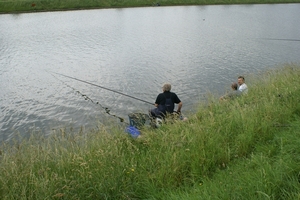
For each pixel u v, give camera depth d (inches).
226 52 960.3
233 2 2608.3
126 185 197.2
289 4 2536.9
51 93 611.2
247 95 386.3
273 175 174.6
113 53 968.3
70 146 249.6
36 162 219.5
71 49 1036.5
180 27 1494.8
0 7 1991.9
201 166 211.6
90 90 622.5
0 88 649.0
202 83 653.3
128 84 656.4
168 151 226.7
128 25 1562.5
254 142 242.7
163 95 375.2
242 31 1364.4
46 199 179.8
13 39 1218.0
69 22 1654.8
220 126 264.8
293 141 217.6
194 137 242.4
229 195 165.0
